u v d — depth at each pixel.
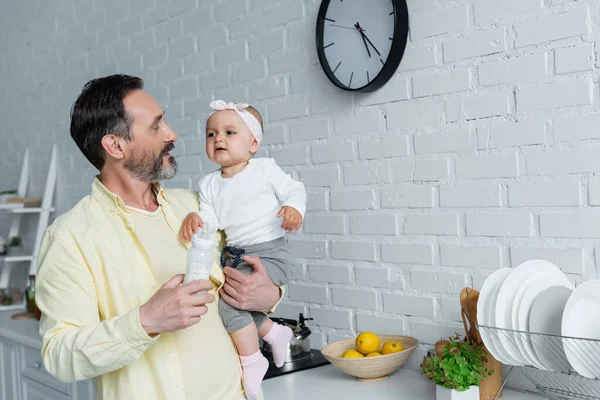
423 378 2.00
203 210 1.78
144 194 1.58
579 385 1.53
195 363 1.46
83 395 2.48
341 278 2.29
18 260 3.68
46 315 1.37
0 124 4.14
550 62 1.75
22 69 3.91
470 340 1.79
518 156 1.82
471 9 1.90
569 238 1.73
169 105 2.96
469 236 1.94
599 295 1.49
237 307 1.63
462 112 1.93
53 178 3.61
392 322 2.14
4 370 3.03
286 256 1.77
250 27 2.56
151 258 1.48
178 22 2.89
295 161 2.42
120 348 1.28
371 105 2.17
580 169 1.70
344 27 2.19
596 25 1.66
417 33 2.03
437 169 2.00
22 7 3.88
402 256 2.11
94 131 1.48
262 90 2.52
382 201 2.15
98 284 1.41
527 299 1.54
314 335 2.39
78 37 3.46
